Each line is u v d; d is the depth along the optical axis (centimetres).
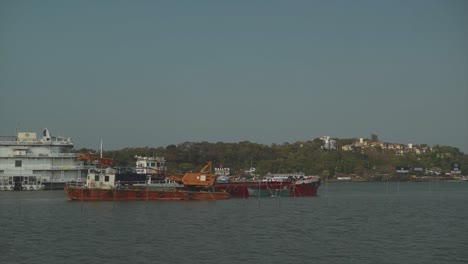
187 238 8044
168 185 15862
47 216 10588
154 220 10100
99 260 6494
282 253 7000
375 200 17438
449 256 6956
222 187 16638
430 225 9919
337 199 17738
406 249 7394
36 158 19950
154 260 6519
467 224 10106
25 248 7175
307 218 10894
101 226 9212
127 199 14225
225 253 6956
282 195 17938
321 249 7306
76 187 14050
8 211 11488
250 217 10850
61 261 6425
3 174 19688
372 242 7906
